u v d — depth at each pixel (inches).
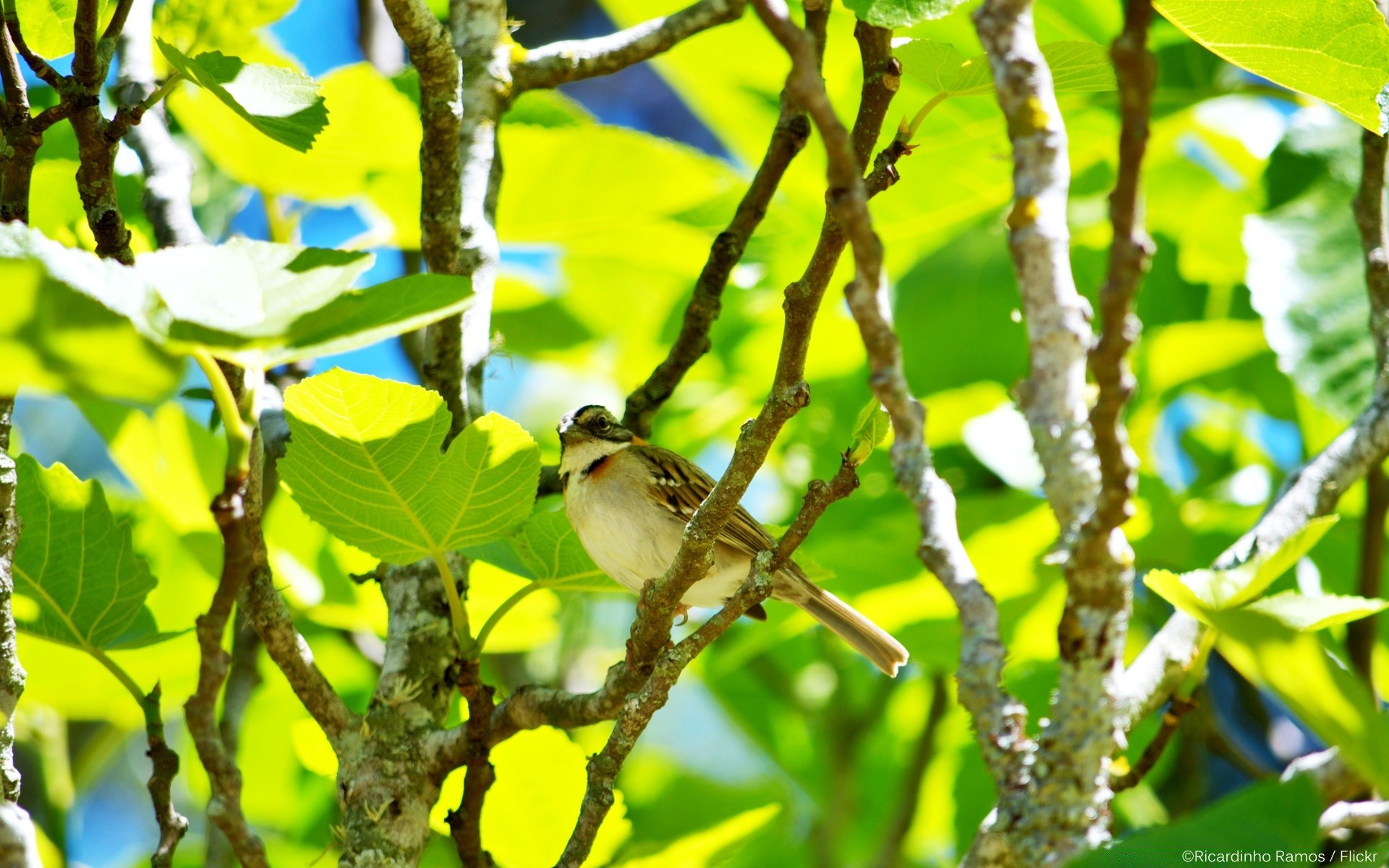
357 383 246.2
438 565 278.1
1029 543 468.4
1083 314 165.6
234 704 407.5
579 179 473.1
